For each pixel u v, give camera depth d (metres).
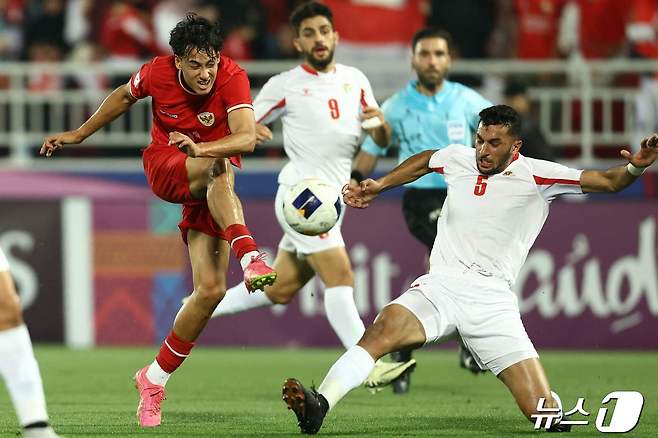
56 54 57.44
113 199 49.56
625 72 52.78
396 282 49.03
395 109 34.75
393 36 52.72
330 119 32.84
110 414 28.78
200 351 48.69
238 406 30.77
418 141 34.66
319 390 23.59
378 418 27.91
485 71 52.16
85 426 26.20
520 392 24.30
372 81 52.53
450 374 40.31
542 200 24.97
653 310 48.22
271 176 52.25
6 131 54.53
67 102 54.12
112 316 49.56
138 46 55.94
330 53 33.09
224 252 26.03
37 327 49.66
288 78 33.22
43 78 55.31
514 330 24.48
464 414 28.84
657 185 51.00
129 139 53.53
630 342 48.28
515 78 53.78
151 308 49.44
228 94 25.06
